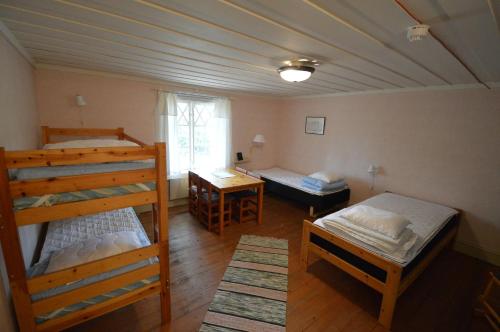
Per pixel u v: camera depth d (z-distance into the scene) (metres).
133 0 1.10
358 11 1.13
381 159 3.64
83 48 1.95
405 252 1.82
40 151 1.12
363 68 2.21
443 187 3.07
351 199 4.09
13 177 1.40
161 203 1.55
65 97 2.92
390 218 2.00
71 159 1.20
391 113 3.46
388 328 1.79
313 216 3.81
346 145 4.08
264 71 2.55
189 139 4.01
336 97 4.16
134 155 1.39
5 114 1.55
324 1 1.05
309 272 2.43
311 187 3.84
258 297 2.06
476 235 2.86
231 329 1.73
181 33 1.50
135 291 1.60
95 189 1.33
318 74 2.53
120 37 1.63
